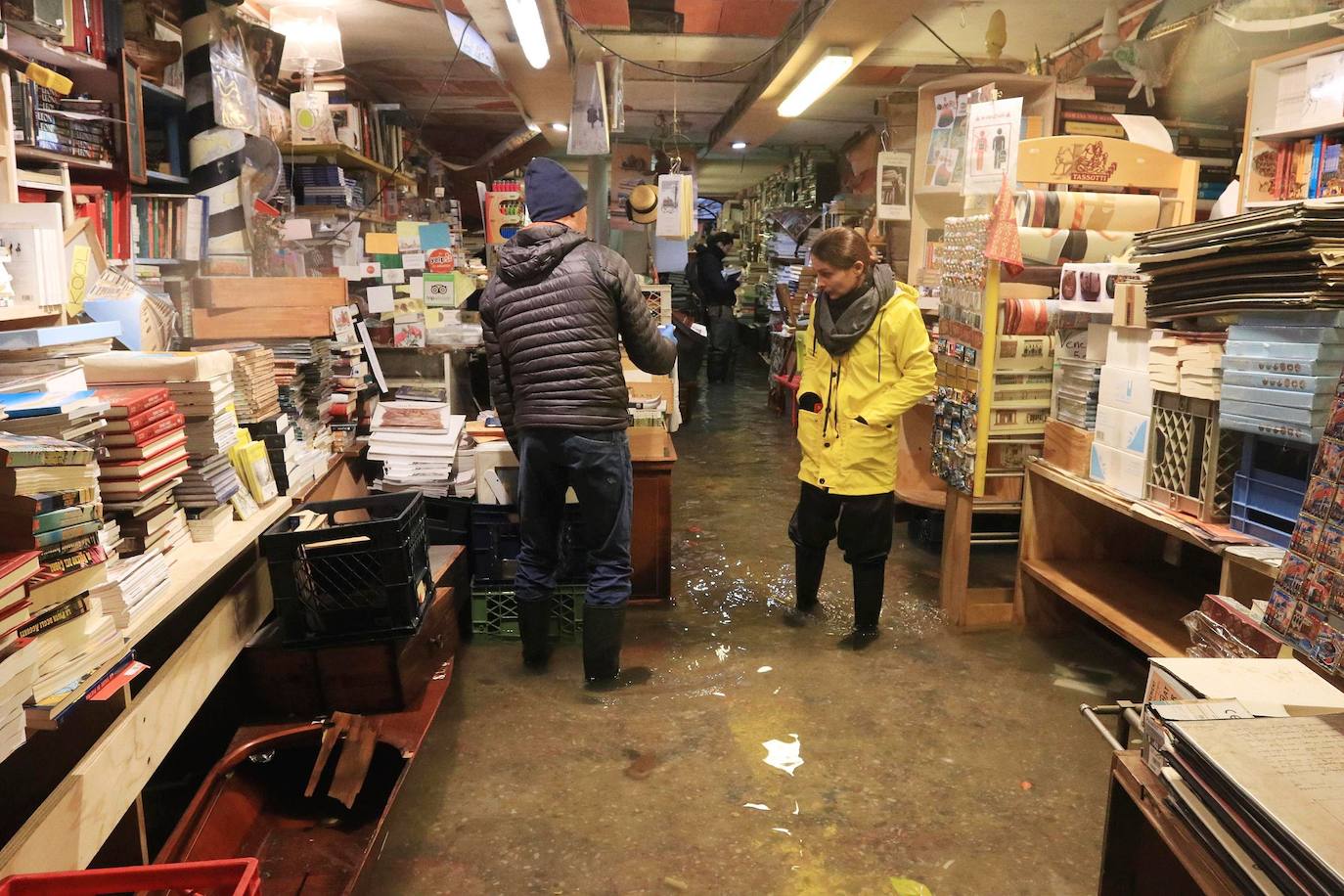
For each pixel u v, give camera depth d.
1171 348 2.56
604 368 2.89
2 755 1.28
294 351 3.29
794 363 7.87
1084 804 2.39
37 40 2.63
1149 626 2.85
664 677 3.12
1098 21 5.43
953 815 2.34
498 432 3.65
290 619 2.36
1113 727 2.76
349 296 4.30
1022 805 2.38
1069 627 3.53
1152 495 2.71
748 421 8.06
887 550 3.40
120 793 1.66
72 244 2.38
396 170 6.36
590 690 3.03
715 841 2.24
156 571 1.85
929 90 4.24
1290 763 1.16
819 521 3.49
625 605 3.06
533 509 3.07
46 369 1.81
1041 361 3.36
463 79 6.87
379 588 2.40
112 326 2.21
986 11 5.27
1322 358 2.04
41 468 1.40
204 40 3.65
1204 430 2.49
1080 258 3.42
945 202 4.42
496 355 3.04
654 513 3.72
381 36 5.66
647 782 2.49
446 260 4.30
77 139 2.85
